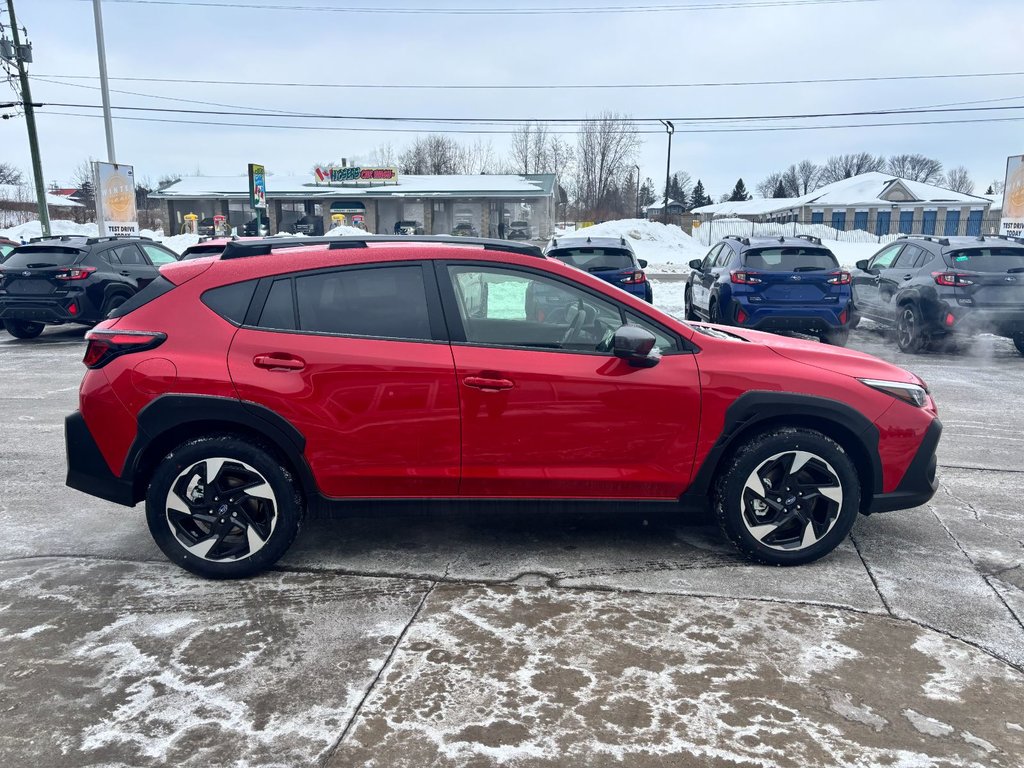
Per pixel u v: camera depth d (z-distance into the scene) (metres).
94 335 3.77
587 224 53.97
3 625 3.39
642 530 4.49
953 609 3.55
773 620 3.43
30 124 26.75
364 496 3.83
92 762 2.52
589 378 3.76
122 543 4.33
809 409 3.84
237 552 3.81
